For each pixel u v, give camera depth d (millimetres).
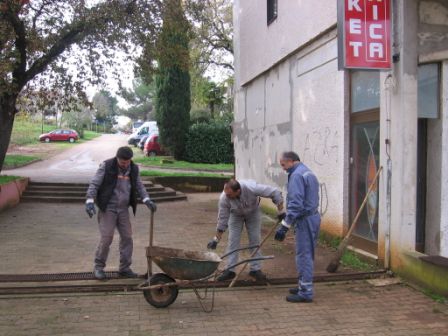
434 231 6793
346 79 7898
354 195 7805
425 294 5648
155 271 6648
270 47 11516
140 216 12031
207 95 36656
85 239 8852
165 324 4746
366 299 5523
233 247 6184
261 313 5078
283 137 10883
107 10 13516
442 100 6574
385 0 6258
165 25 14969
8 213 11859
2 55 12188
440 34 6332
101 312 5043
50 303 5285
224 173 24031
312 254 5473
